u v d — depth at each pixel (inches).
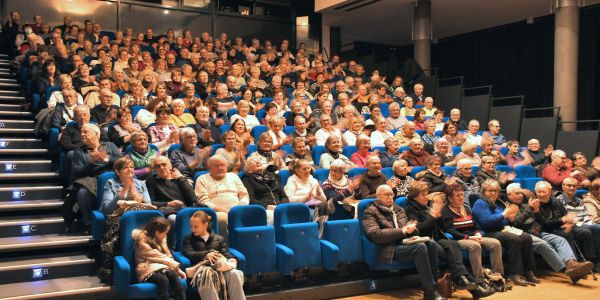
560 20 317.7
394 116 292.0
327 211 169.3
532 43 418.6
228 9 422.0
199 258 134.6
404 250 158.1
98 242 155.9
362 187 181.0
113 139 190.7
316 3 420.8
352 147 227.6
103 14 376.8
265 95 309.4
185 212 142.9
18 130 218.5
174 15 400.2
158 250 135.0
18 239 153.0
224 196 162.1
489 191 184.1
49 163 197.6
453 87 358.9
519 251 175.2
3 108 243.8
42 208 170.1
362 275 165.3
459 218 177.3
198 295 137.9
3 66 303.0
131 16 385.4
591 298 156.9
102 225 145.8
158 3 394.9
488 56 451.2
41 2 358.9
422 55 381.1
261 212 153.4
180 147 186.1
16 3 352.2
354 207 171.3
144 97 241.1
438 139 248.2
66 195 176.2
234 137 189.5
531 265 176.4
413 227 158.1
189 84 254.4
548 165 232.4
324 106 269.7
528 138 319.0
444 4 381.7
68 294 131.9
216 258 133.1
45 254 151.2
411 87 383.2
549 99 407.2
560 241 182.4
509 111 327.6
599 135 288.5
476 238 170.6
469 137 274.4
